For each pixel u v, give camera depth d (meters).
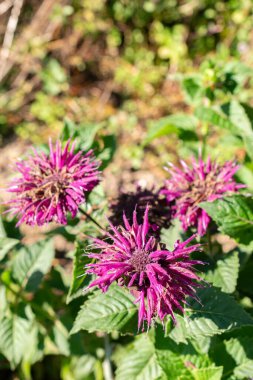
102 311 0.23
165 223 0.26
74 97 0.64
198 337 0.22
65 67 0.66
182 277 0.20
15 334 0.31
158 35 0.65
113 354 0.35
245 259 0.31
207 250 0.28
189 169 0.27
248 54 0.61
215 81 0.35
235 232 0.26
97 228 0.27
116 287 0.24
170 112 0.61
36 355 0.34
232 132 0.35
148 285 0.20
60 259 0.45
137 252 0.21
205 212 0.26
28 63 0.64
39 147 0.29
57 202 0.24
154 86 0.63
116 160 0.57
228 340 0.27
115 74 0.65
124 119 0.61
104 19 0.65
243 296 0.32
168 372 0.25
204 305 0.23
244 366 0.26
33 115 0.63
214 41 0.65
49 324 0.34
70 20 0.65
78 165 0.24
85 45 0.66
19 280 0.32
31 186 0.24
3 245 0.31
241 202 0.26
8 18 0.66
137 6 0.64
